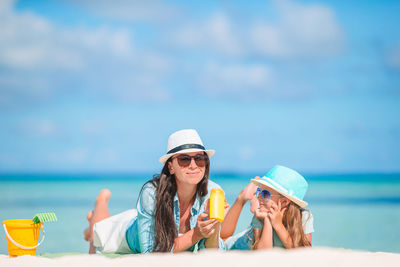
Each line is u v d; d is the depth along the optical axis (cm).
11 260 363
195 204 488
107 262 342
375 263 333
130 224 530
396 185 4641
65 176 6266
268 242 465
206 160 479
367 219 1447
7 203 2284
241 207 546
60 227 1173
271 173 493
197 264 327
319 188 4162
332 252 370
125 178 5978
